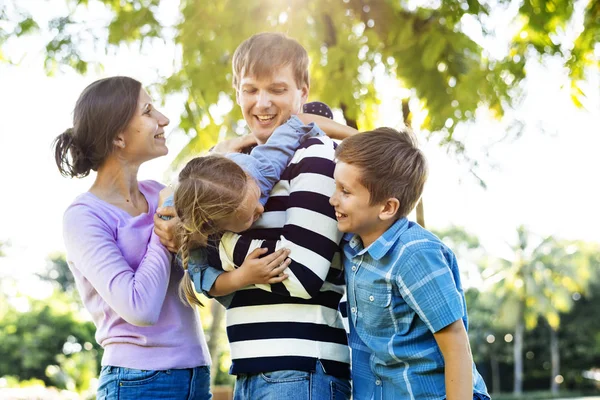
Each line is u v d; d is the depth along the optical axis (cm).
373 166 217
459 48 466
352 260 229
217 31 454
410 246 219
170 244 233
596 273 4081
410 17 480
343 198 219
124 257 240
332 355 224
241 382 227
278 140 233
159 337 237
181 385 240
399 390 223
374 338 227
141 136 250
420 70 479
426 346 222
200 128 475
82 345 2998
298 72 248
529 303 3728
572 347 4159
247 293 226
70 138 251
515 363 4147
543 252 3950
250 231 227
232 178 213
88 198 245
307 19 456
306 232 218
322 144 232
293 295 216
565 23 470
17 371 2891
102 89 249
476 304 4306
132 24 504
